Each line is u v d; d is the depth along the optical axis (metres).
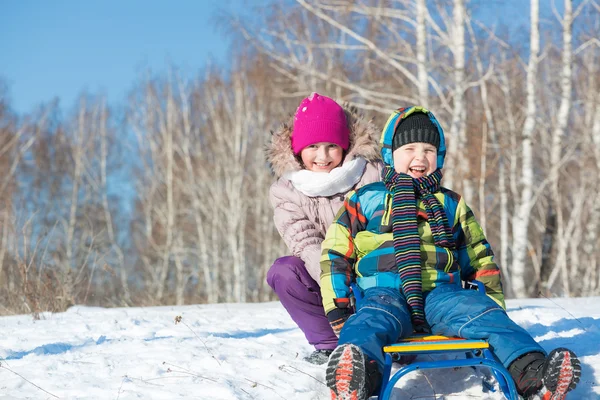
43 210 32.34
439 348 2.64
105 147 34.06
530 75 15.76
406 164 3.33
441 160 3.39
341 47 17.45
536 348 2.61
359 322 2.76
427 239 3.15
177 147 30.08
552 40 18.25
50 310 7.31
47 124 34.19
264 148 3.84
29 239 8.17
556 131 16.67
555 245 20.56
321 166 3.75
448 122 18.14
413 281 2.99
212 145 28.48
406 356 3.30
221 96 28.75
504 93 19.33
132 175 34.44
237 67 26.80
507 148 18.84
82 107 34.12
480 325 2.77
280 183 3.74
